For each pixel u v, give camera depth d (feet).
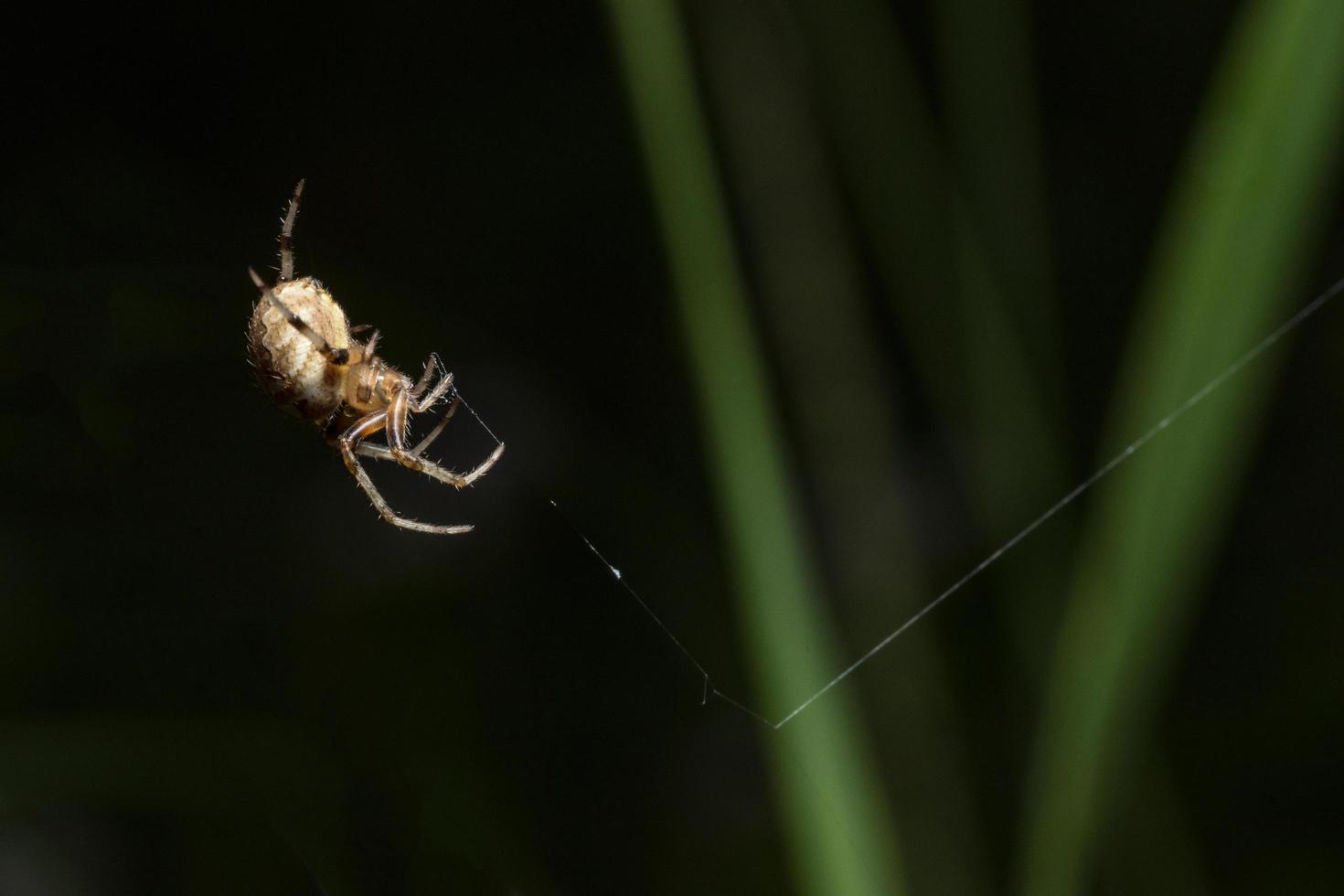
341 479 0.83
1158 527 0.71
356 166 0.95
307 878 0.77
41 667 0.79
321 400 0.77
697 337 0.75
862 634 0.87
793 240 0.89
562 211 0.95
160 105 0.93
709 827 0.84
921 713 0.87
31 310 0.82
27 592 0.80
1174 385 0.70
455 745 0.81
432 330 0.91
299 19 0.95
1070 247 0.95
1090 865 0.80
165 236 0.88
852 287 0.89
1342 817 0.86
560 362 0.93
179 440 0.82
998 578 0.81
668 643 0.85
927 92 0.91
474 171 0.95
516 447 0.89
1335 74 0.69
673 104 0.75
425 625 0.83
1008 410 0.81
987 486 0.81
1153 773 0.83
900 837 0.85
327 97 0.95
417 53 0.96
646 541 0.88
